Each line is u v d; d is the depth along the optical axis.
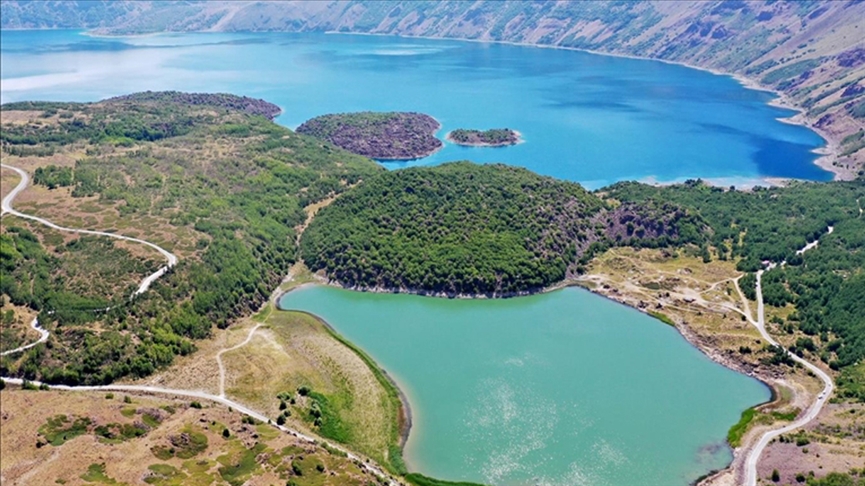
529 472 136.25
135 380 161.25
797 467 132.00
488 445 143.88
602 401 158.88
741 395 162.75
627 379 168.25
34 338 167.25
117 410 138.50
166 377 163.38
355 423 150.75
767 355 177.12
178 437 131.25
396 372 169.75
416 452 142.00
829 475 126.00
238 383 161.75
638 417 153.50
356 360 174.00
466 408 155.62
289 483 120.81
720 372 172.38
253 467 126.06
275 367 169.12
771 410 155.88
